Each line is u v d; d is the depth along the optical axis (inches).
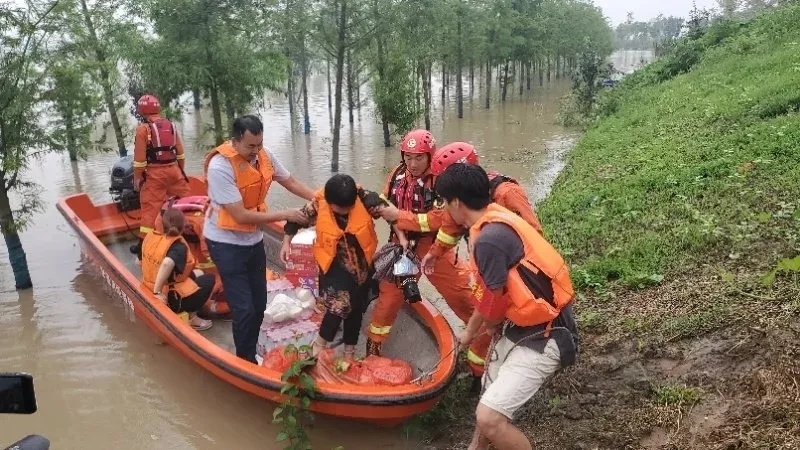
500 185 167.3
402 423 186.1
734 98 436.8
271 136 719.1
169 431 199.6
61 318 271.3
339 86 537.6
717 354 166.6
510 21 995.3
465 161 171.9
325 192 181.9
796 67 448.1
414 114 626.2
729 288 191.6
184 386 223.3
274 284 253.9
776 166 281.9
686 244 236.5
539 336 134.5
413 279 187.6
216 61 446.3
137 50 440.8
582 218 304.3
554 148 634.8
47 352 245.0
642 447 149.0
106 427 201.3
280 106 961.5
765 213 236.5
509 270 132.0
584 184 362.9
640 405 163.2
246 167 195.2
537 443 164.2
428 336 214.2
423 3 580.1
